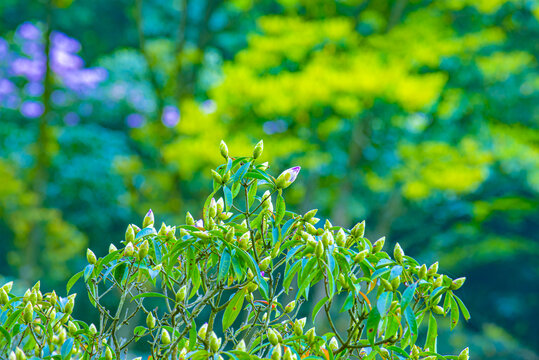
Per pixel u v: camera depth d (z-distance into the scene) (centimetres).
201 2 1215
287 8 960
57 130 1230
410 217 1380
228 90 861
